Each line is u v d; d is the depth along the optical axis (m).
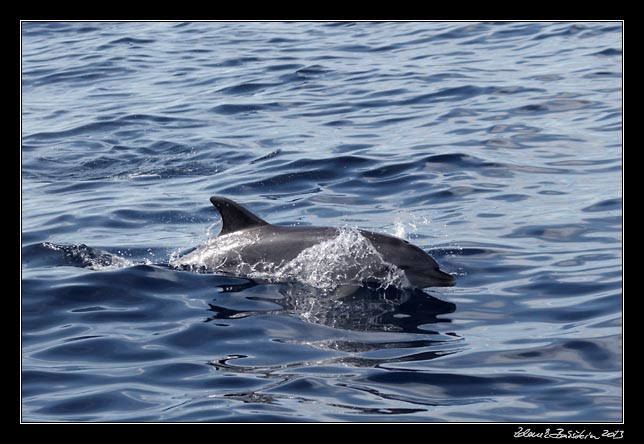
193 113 74.50
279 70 86.12
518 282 38.69
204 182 57.56
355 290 38.44
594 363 31.03
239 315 36.16
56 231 48.62
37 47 102.75
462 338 33.44
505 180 53.06
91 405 29.28
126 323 35.84
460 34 95.00
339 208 50.38
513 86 73.94
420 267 39.56
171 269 41.34
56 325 35.84
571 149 57.94
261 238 41.75
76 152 66.19
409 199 51.12
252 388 29.89
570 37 89.38
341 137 64.25
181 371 31.45
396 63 85.50
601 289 37.28
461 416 27.77
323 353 32.47
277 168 58.31
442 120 66.62
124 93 82.50
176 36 104.31
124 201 54.19
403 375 30.52
